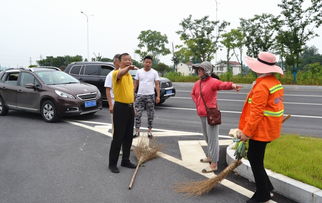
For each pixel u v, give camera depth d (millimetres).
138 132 7141
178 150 6055
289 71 26969
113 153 4938
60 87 8969
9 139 7020
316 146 5523
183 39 29812
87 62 12625
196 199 3959
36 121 9094
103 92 11969
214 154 4859
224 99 14602
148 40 52375
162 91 11820
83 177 4727
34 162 5422
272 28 24031
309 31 22672
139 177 4711
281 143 5715
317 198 3568
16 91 9672
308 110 11219
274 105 3566
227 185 4367
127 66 4652
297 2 22422
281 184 4012
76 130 7809
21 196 4082
